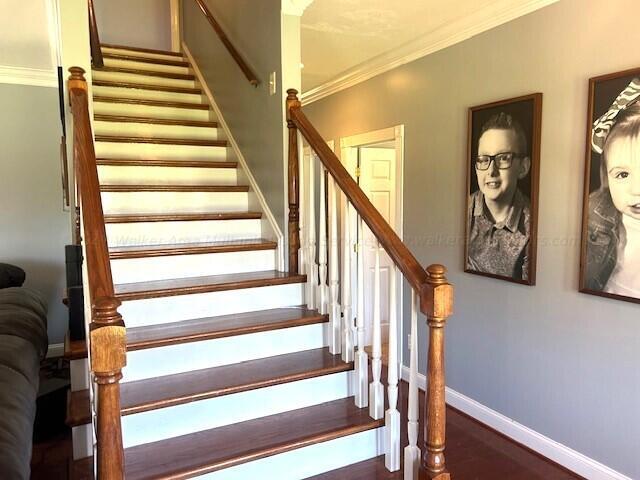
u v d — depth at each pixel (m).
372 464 2.05
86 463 1.86
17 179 4.22
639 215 2.13
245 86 3.22
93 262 1.49
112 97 3.59
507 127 2.75
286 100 2.72
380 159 4.40
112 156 3.22
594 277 2.34
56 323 4.36
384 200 4.45
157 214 2.88
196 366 2.20
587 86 2.34
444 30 3.06
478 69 2.94
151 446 1.87
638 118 2.11
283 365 2.26
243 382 2.06
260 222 3.07
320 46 3.41
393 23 2.98
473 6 2.72
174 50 5.29
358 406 2.22
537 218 2.62
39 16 2.83
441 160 3.28
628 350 2.23
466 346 3.17
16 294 2.86
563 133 2.47
